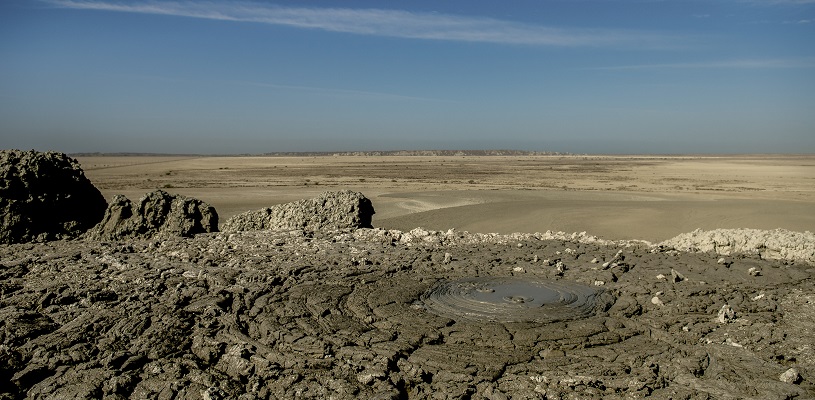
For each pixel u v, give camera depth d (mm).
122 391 6750
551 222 27656
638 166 123188
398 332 8336
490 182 68500
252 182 68500
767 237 13703
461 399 6609
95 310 8953
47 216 15633
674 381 6918
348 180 73000
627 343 8047
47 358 7348
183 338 8117
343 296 10039
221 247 13953
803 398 6402
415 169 110312
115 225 15969
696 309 9422
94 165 136000
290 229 16312
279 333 8227
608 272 11617
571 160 183250
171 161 182125
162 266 11859
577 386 6793
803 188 55625
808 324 8562
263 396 6715
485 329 8414
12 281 10523
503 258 13125
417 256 13234
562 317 9016
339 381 6855
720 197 43594
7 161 15375
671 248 14273
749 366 7199
